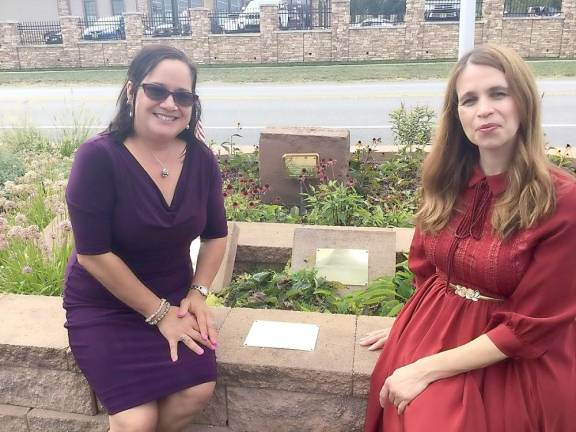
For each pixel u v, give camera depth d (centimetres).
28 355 272
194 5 4828
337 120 1196
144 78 229
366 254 361
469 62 207
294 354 263
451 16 2461
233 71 2209
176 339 237
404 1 3034
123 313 240
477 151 220
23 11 4084
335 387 254
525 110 198
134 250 237
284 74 2070
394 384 206
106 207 226
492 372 204
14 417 282
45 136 868
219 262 269
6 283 351
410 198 534
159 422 242
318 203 503
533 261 195
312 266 365
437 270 233
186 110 234
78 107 1448
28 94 1744
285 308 340
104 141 231
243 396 266
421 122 721
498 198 207
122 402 226
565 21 2266
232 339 275
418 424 194
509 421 194
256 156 668
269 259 402
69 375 273
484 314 211
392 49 2411
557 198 191
